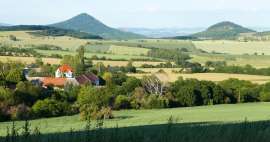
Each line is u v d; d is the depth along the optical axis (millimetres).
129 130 8820
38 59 157750
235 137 8484
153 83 90688
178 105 88062
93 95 76312
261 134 8719
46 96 74000
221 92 94250
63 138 7875
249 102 98375
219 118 56750
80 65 136375
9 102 64500
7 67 126875
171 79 106688
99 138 7758
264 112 70438
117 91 83875
